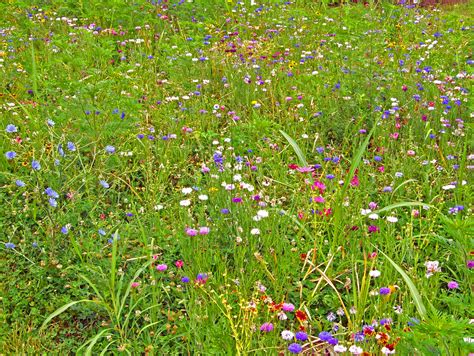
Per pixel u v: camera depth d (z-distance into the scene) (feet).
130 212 9.77
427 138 12.62
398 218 10.40
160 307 8.37
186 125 12.84
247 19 21.13
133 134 11.89
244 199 9.88
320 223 9.60
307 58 16.76
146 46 17.46
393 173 11.22
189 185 11.06
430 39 19.27
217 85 15.15
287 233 9.77
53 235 8.96
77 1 20.43
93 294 8.48
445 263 9.19
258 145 11.90
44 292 8.50
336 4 26.55
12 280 8.59
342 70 15.46
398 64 16.57
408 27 21.26
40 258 9.00
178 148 11.88
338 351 6.84
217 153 11.17
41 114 12.13
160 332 7.82
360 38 19.29
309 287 8.69
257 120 11.66
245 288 8.32
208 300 8.13
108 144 11.76
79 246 8.96
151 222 9.75
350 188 10.61
